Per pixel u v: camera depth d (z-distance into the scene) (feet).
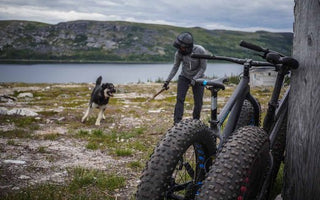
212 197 7.20
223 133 9.62
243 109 13.42
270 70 11.50
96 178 17.61
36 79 408.67
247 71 10.20
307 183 8.99
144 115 44.29
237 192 7.33
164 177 8.16
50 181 17.38
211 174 7.60
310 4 8.91
